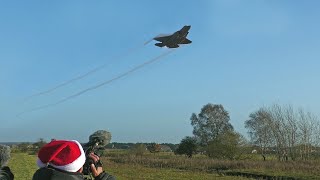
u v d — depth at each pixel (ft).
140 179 111.55
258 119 254.88
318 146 228.22
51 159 12.92
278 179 115.96
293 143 231.09
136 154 240.32
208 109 316.60
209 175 128.98
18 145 225.15
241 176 126.31
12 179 17.15
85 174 14.51
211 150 224.12
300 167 139.23
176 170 150.30
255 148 255.09
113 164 172.65
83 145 14.99
